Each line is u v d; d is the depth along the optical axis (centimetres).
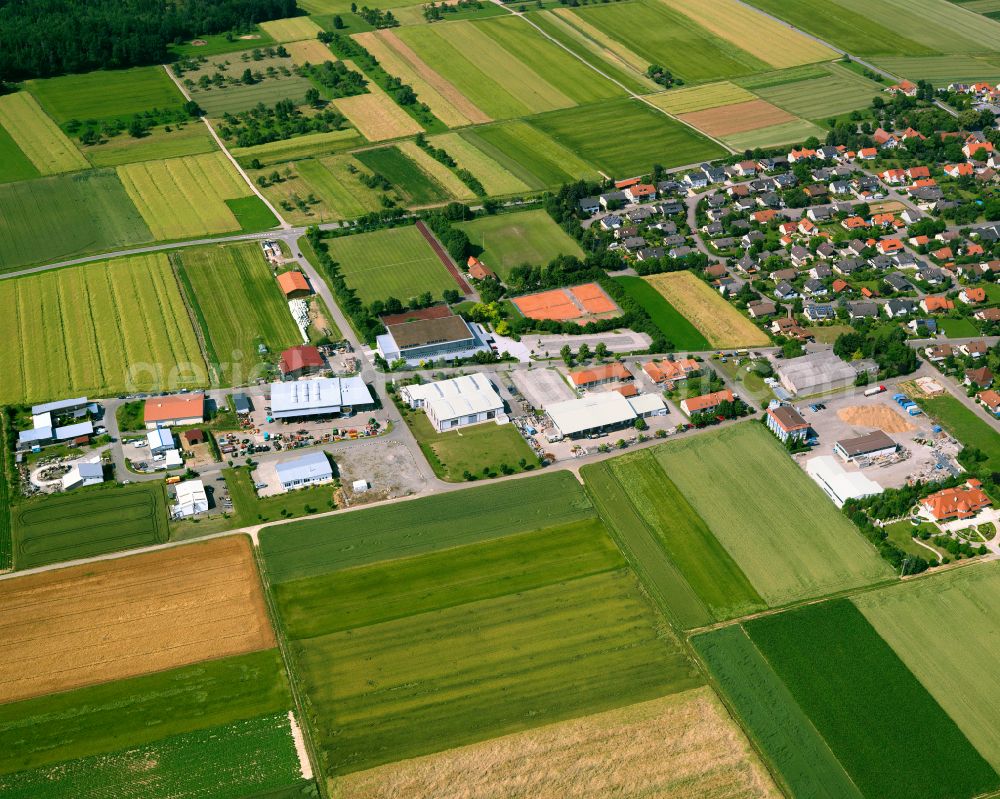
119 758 15788
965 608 18375
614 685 16938
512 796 15188
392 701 16662
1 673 17188
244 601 18538
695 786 15362
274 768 15625
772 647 17625
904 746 16012
